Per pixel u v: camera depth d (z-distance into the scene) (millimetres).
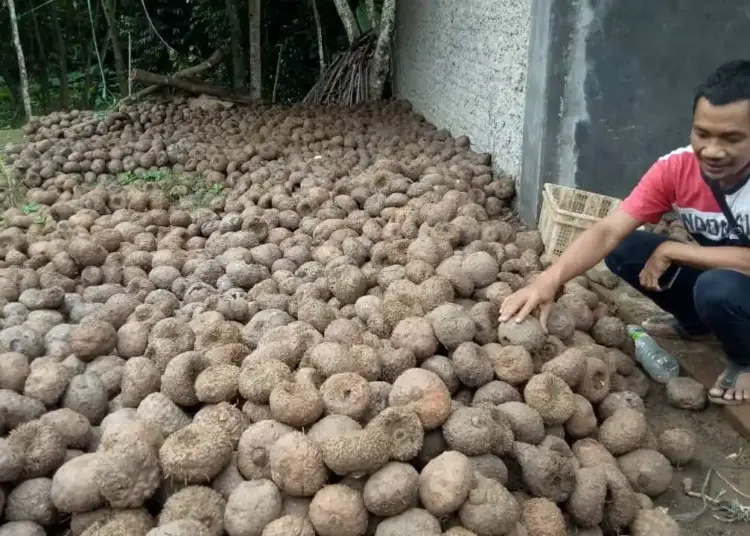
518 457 2818
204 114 10805
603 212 5402
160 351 3395
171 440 2633
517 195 6453
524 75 6230
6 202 7094
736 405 3582
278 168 7457
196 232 5840
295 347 3264
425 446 2801
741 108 2738
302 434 2615
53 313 4199
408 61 12086
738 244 3371
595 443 3084
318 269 4730
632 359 3957
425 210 5070
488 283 3920
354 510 2430
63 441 2855
